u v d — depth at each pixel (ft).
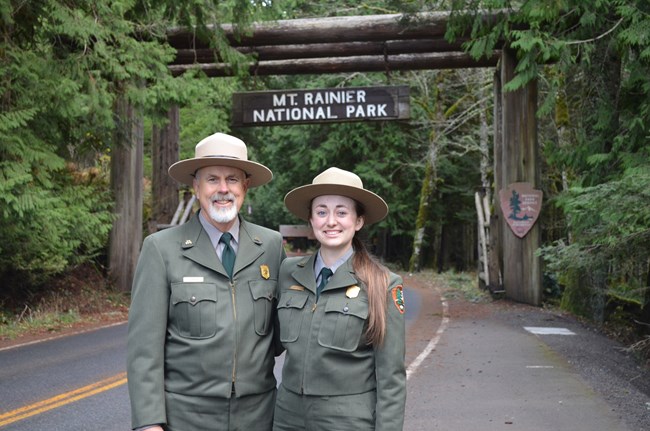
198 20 47.24
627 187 27.37
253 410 10.67
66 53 41.27
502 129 55.06
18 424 20.13
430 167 106.32
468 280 81.97
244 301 10.71
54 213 39.55
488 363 28.63
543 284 57.82
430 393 23.24
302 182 115.65
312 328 10.41
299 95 57.16
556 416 19.99
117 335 37.93
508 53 53.42
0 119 34.32
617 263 34.24
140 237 54.19
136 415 10.02
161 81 46.19
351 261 10.62
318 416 10.24
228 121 85.10
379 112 56.39
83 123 43.16
